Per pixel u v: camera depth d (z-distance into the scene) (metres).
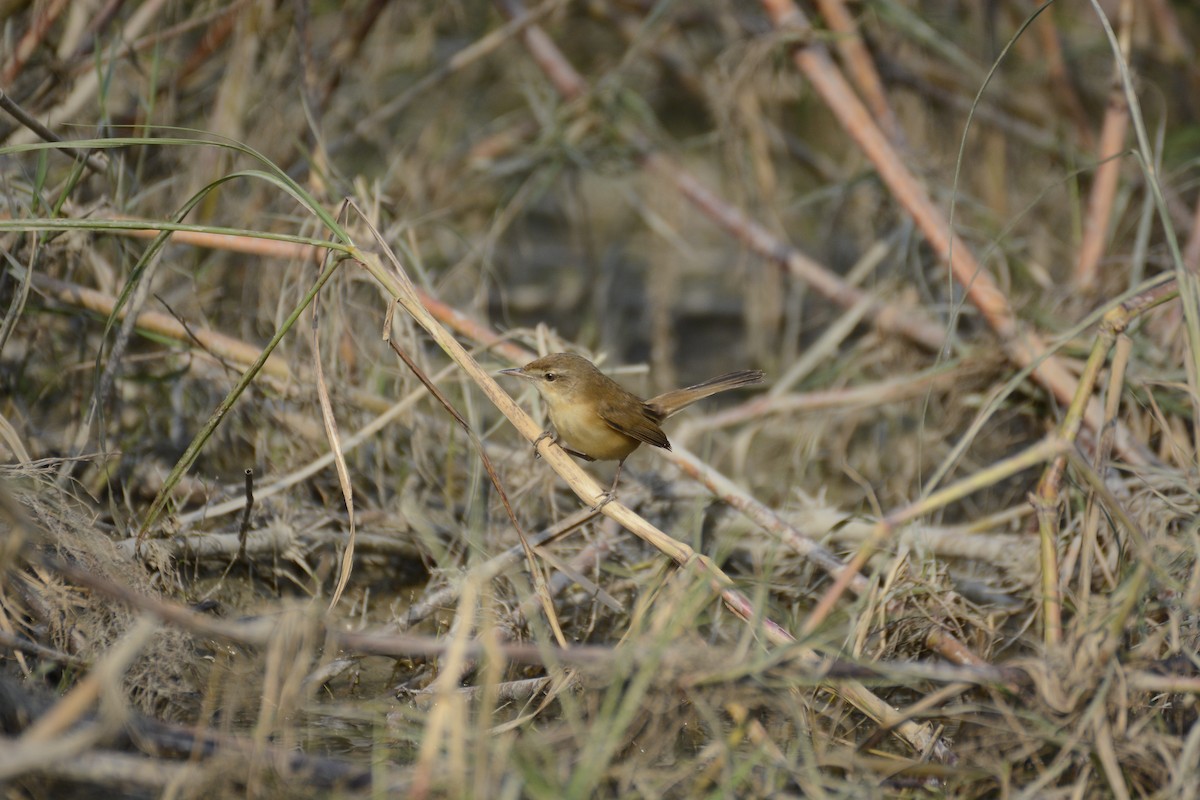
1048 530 7.80
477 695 7.96
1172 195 14.28
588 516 9.20
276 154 14.16
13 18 12.74
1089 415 10.62
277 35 14.79
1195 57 17.59
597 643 9.36
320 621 6.65
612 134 16.23
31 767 5.30
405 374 11.03
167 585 8.57
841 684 7.46
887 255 15.43
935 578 8.91
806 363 13.59
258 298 12.59
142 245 11.62
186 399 11.39
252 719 7.41
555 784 6.25
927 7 18.02
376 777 6.38
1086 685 6.75
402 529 10.38
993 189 16.39
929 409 12.76
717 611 9.05
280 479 10.30
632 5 17.48
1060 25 17.22
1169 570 7.85
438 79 15.77
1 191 10.32
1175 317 11.41
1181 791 6.43
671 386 16.03
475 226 17.45
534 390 10.87
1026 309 12.48
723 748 6.71
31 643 7.27
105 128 11.73
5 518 7.43
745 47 14.57
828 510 10.89
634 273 19.33
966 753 7.21
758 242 15.29
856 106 12.73
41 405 10.96
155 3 12.82
